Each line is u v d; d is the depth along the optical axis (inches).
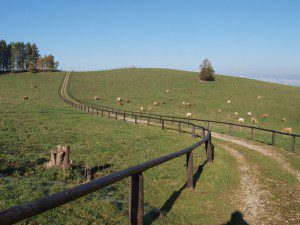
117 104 2741.1
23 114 1370.6
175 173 534.6
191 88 3791.8
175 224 299.9
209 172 530.6
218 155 719.7
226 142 963.3
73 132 968.3
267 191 440.5
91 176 489.4
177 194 406.6
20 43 6973.4
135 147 789.2
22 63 6584.6
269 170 577.6
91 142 809.5
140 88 3772.1
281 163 655.8
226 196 407.2
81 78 4589.1
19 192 356.8
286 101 3228.3
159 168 566.3
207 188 437.7
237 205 374.9
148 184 449.7
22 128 946.1
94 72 5339.6
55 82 4200.3
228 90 3730.3
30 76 4854.8
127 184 457.4
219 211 350.9
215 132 1269.7
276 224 323.6
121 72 5216.5
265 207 372.8
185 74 4852.4
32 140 764.0
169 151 767.1
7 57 6643.7
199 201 381.1
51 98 2829.7
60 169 500.7
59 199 152.1
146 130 1199.6
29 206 133.3
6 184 384.2
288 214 354.0
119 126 1270.9
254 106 2952.8
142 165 259.3
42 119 1252.5
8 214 122.4
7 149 633.0
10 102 2177.7
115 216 308.3
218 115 2459.4
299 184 491.5
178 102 3006.9
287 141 1216.8
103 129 1120.8
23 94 3041.3
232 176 511.8
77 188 169.3
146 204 356.2
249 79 4616.1
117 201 363.9
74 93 3363.7
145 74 4886.8
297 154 773.3
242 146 884.0
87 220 293.4
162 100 3075.8
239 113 2625.5
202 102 3048.7
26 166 511.8
